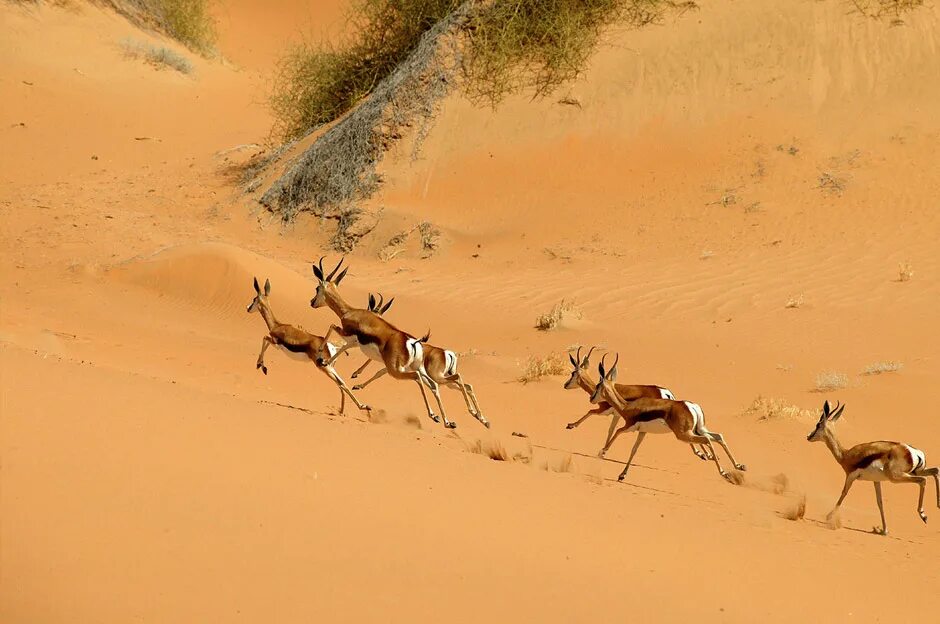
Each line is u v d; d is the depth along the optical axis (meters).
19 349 48.22
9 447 28.14
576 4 155.12
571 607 26.55
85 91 189.62
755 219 122.56
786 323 92.69
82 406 34.41
